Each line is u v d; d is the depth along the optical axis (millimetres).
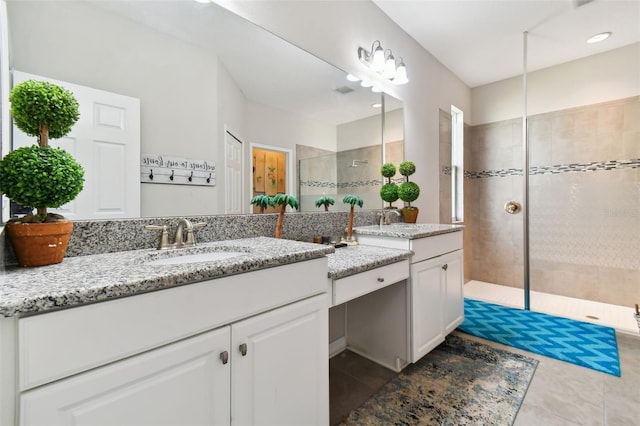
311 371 1050
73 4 959
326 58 1882
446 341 2143
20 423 538
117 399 637
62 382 575
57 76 923
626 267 2811
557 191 3127
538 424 1299
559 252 3135
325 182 1932
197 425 759
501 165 3543
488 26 2527
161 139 1174
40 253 778
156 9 1159
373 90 2264
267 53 1568
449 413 1382
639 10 2305
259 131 1560
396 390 1568
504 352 1964
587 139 2971
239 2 1430
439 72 3107
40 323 551
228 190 1410
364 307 1936
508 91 3490
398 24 2498
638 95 2738
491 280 3637
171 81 1201
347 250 1665
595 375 1675
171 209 1203
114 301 632
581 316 2605
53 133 839
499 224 3564
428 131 2924
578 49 2869
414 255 1693
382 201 2430
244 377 853
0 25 781
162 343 700
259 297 889
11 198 742
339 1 1972
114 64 1049
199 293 759
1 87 786
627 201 2795
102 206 1023
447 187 3252
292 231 1687
